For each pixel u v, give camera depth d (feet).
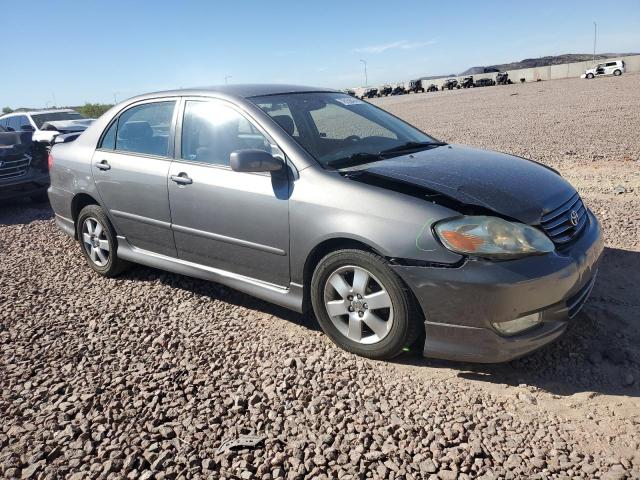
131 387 10.65
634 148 34.45
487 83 218.18
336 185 11.17
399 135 14.52
